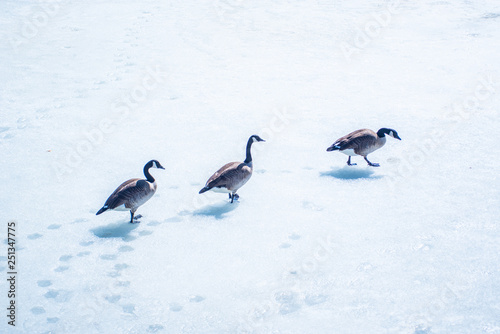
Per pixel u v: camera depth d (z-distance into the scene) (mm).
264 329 5625
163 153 10102
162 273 6648
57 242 7379
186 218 7961
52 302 6148
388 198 8297
